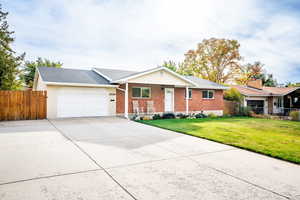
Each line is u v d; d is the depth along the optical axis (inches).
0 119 432.5
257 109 849.5
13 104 444.1
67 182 134.3
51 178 140.2
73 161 177.3
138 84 608.1
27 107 456.8
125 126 390.9
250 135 324.5
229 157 203.0
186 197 118.0
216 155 208.7
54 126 366.6
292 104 965.2
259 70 1443.2
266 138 301.4
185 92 703.7
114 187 128.5
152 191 124.3
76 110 508.1
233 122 522.9
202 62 1405.0
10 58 692.7
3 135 282.8
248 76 1432.1
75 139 265.0
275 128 427.2
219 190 128.4
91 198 113.7
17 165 164.7
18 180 135.7
